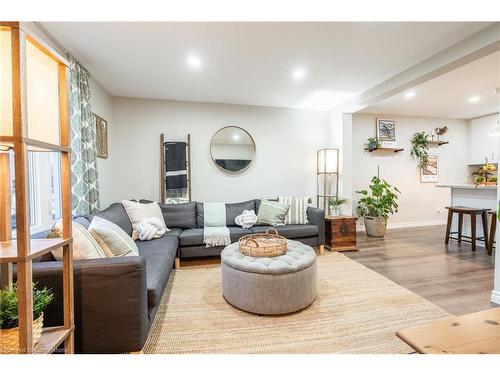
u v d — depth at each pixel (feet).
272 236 8.79
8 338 3.18
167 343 5.69
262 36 7.38
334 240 12.57
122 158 12.85
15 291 3.60
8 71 2.99
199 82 10.97
